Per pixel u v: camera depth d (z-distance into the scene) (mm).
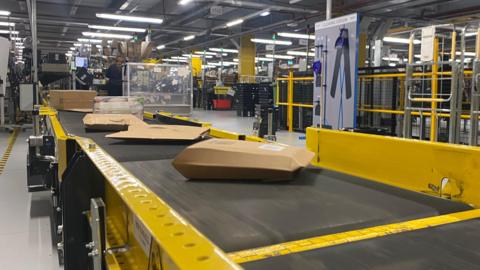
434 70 5016
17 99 9789
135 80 7523
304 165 1392
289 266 714
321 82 6777
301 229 902
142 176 1402
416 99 4789
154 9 14484
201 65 18250
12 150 7023
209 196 1160
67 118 3701
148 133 2225
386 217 1004
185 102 7973
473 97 4191
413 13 11867
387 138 1532
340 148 1755
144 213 648
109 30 16359
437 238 857
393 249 794
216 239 838
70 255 1497
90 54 9820
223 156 1339
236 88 14586
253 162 1328
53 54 7445
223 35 18312
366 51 12438
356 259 745
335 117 6641
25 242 2949
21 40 18297
